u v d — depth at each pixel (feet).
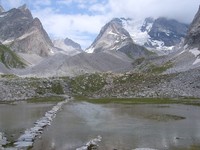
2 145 150.51
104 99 618.85
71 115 299.79
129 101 534.78
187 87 640.58
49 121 241.76
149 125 223.71
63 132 190.90
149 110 354.54
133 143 156.15
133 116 288.71
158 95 631.56
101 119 264.72
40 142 159.22
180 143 155.22
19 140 161.48
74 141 161.89
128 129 203.92
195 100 508.12
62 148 145.18
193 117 276.21
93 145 151.43
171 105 435.12
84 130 199.62
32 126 216.33
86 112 334.65
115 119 264.31
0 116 285.64
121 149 141.79
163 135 179.32
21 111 343.05
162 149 141.38
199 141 160.15
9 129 202.28
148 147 146.00
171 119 261.44
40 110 357.61
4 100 599.98
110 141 161.58
